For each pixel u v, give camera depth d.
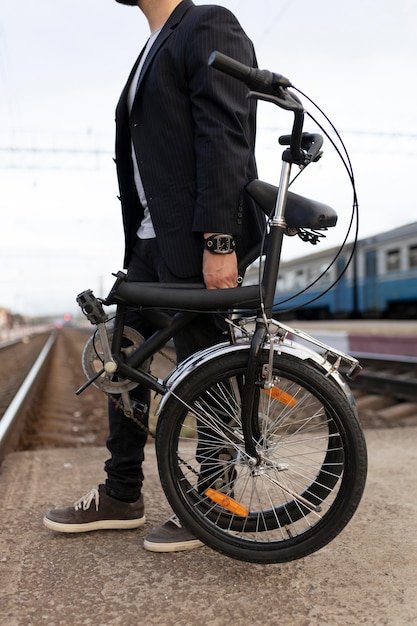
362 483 1.63
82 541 2.06
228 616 1.56
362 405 6.04
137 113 1.92
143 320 1.99
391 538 2.06
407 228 14.21
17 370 12.73
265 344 1.70
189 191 1.86
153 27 2.04
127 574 1.81
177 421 1.77
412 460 3.09
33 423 5.32
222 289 1.76
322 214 1.66
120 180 2.09
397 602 1.62
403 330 14.69
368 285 15.92
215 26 1.77
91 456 3.32
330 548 1.98
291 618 1.55
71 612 1.59
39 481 2.79
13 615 1.57
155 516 2.30
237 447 1.79
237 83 1.77
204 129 1.74
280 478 1.84
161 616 1.56
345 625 1.51
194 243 1.86
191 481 1.86
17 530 2.16
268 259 1.72
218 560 1.90
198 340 1.94
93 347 1.94
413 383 6.07
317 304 18.42
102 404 6.51
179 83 1.83
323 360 1.68
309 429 1.78
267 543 1.75
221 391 1.82
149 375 1.90
